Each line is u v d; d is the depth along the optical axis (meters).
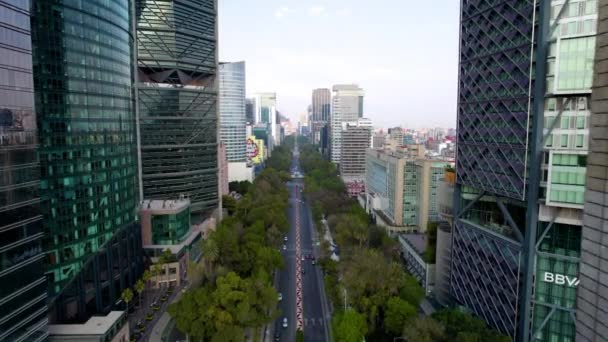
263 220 187.50
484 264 105.88
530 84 86.50
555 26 81.44
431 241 144.25
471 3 107.62
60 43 103.25
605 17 33.31
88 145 111.81
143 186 186.38
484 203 108.94
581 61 78.62
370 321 110.88
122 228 127.56
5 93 71.00
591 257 35.00
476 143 106.69
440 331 90.38
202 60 196.25
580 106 81.00
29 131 76.69
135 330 111.62
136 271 137.75
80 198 109.56
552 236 87.94
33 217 77.56
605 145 33.31
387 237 167.38
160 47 181.12
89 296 113.56
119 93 126.12
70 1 105.56
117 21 124.94
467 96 111.25
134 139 139.12
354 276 114.69
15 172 73.00
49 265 101.94
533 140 86.62
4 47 71.19
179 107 191.25
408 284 118.56
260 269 128.50
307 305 129.12
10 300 71.38
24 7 75.62
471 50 108.50
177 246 153.25
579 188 82.00
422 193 190.00
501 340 86.44
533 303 91.31
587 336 35.53
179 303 102.25
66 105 105.00
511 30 91.81
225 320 97.19
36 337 78.56
